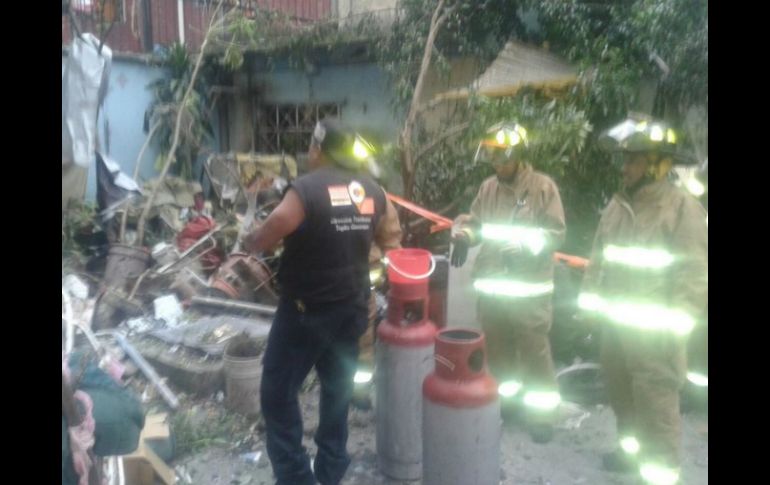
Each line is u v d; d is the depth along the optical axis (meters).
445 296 4.64
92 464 2.67
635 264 3.13
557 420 4.21
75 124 6.82
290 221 2.96
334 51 8.11
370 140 7.29
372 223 3.26
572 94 6.11
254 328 4.91
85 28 7.65
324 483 3.35
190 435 3.88
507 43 6.66
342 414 3.33
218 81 9.12
